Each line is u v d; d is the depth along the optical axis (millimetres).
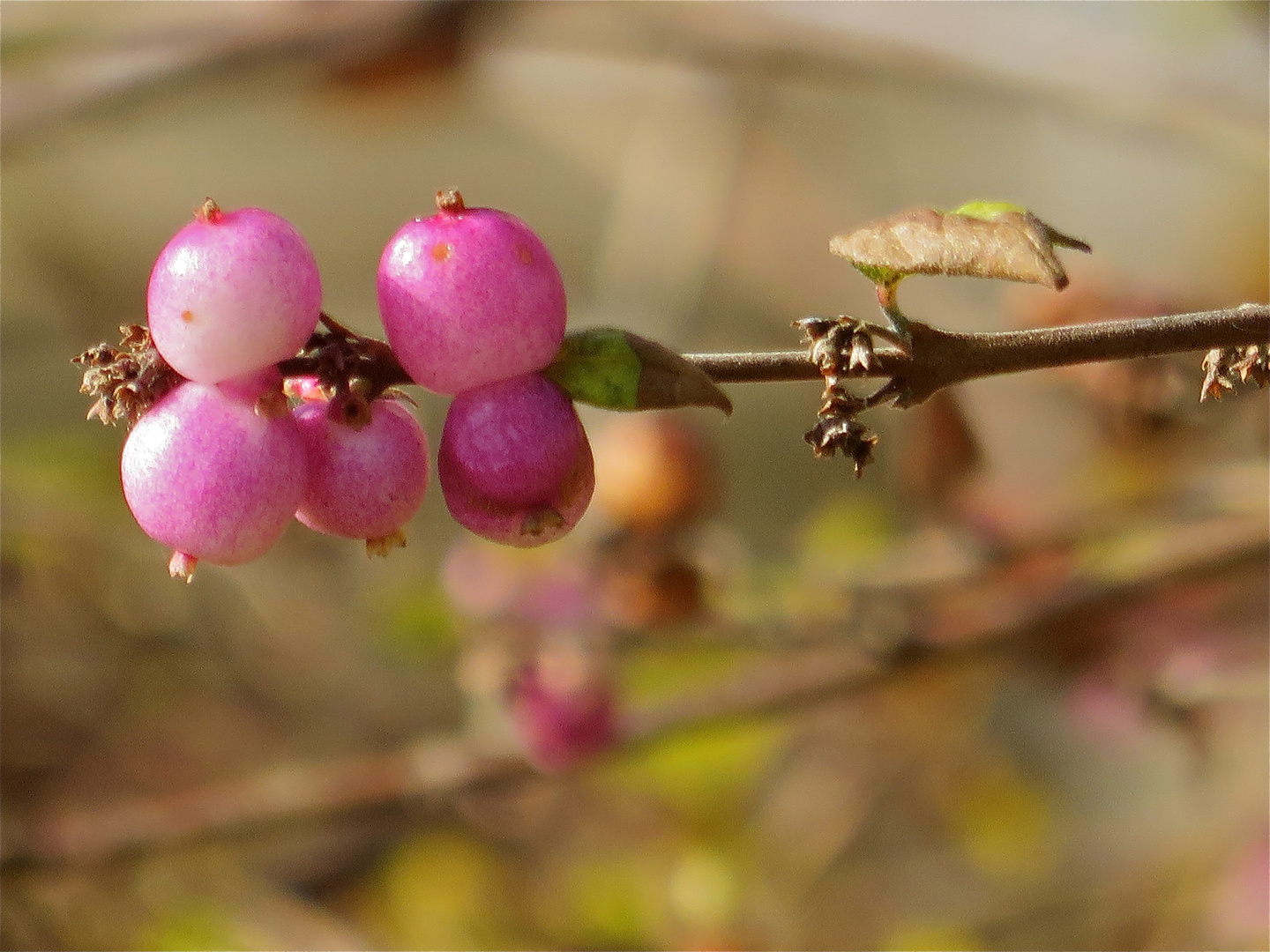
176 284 164
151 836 291
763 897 356
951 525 308
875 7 357
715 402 168
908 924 392
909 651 280
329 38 374
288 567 445
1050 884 414
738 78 429
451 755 293
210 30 367
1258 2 333
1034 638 291
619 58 392
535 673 281
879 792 391
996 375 172
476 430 168
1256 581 305
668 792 357
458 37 386
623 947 361
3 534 423
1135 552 288
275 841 404
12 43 360
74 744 443
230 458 166
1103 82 336
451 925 382
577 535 291
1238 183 414
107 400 168
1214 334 172
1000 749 424
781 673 287
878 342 244
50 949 341
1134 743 395
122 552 441
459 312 165
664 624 284
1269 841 364
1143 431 274
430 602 366
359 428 168
